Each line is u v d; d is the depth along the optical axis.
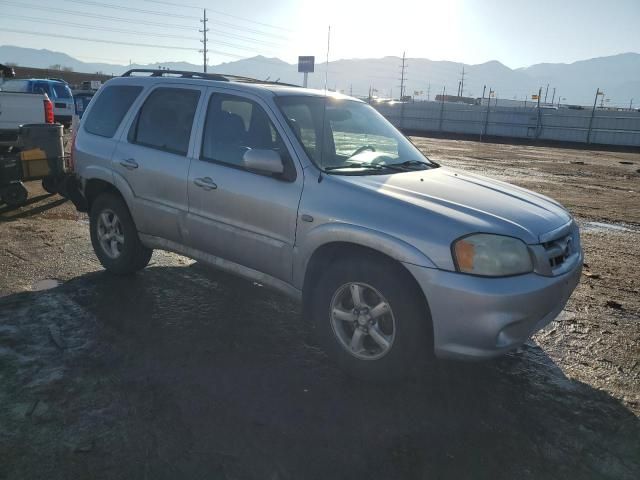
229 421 2.91
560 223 3.49
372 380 3.34
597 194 12.35
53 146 8.38
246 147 3.96
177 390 3.20
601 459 2.73
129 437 2.73
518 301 2.97
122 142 4.82
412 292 3.13
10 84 21.77
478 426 2.97
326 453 2.67
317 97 4.34
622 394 3.38
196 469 2.52
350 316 3.38
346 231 3.28
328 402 3.14
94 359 3.53
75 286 4.84
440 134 43.88
